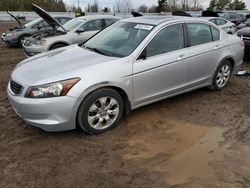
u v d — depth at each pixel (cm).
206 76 570
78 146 404
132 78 445
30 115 396
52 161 370
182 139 424
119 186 326
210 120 485
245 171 352
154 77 471
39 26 1329
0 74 786
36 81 394
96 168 357
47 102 385
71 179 337
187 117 495
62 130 408
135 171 351
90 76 407
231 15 2169
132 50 459
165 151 393
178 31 514
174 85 511
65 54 491
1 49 1284
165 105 542
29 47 918
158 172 349
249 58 962
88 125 420
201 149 398
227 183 331
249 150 397
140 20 532
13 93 417
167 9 5931
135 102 463
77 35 966
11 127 456
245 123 475
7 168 356
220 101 567
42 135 432
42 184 329
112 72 424
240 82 691
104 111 432
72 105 396
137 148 400
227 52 597
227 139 424
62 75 398
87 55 471
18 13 3697
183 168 357
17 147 401
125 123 470
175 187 324
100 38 541
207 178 339
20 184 329
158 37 482
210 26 577
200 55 538
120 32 524
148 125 466
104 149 397
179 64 503
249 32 923
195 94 600
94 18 1030
